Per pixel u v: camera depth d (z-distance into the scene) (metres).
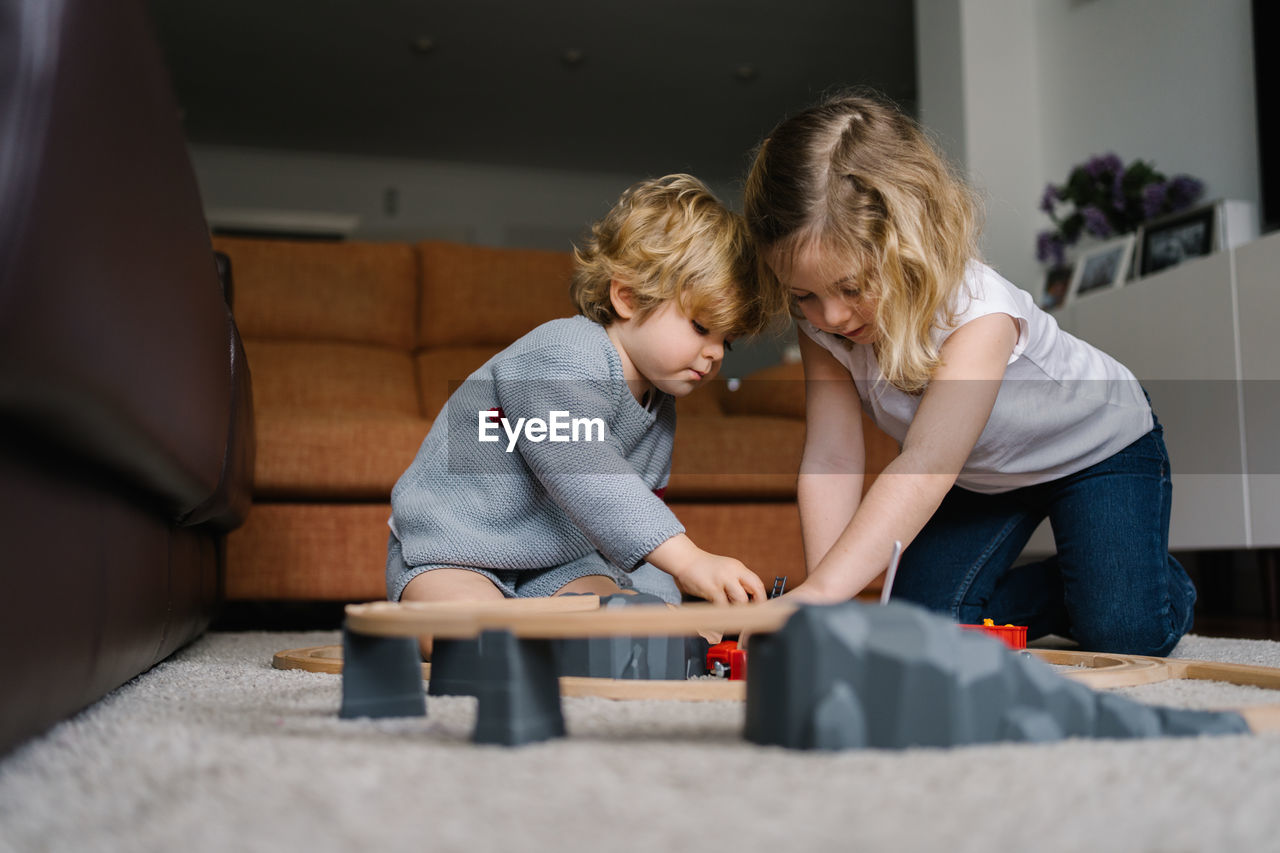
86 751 0.49
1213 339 2.14
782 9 4.85
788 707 0.48
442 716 0.61
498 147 6.55
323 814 0.37
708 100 5.88
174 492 0.78
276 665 0.99
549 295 2.87
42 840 0.36
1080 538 1.32
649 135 6.38
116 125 0.53
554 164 6.85
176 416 0.68
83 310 0.47
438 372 2.70
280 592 1.86
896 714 0.47
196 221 0.75
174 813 0.38
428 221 6.76
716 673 0.90
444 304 2.79
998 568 1.39
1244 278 2.05
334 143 6.43
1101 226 2.72
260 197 6.49
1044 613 1.44
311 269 2.70
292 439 1.82
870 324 1.06
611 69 5.49
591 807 0.37
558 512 1.13
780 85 5.69
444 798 0.38
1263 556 2.16
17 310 0.42
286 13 4.88
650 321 1.10
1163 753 0.46
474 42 5.19
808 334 1.27
